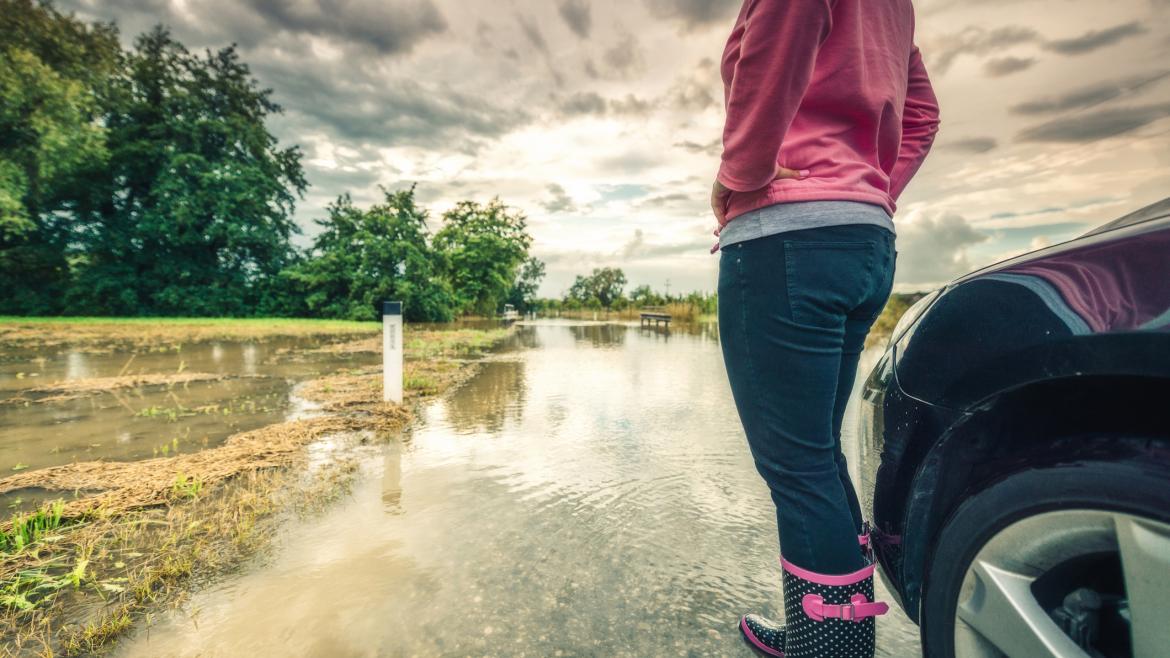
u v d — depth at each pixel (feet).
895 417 3.49
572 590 5.79
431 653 4.72
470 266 98.17
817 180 3.33
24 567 6.08
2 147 68.74
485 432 12.78
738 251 3.54
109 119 79.87
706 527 7.47
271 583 5.91
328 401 16.16
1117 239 2.58
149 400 16.30
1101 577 2.58
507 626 5.13
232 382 19.76
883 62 3.44
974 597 2.75
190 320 66.44
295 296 79.87
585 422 13.89
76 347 32.48
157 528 7.25
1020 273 2.89
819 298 3.27
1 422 13.41
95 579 5.90
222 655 4.69
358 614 5.32
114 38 80.07
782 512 3.55
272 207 86.58
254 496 8.29
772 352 3.42
